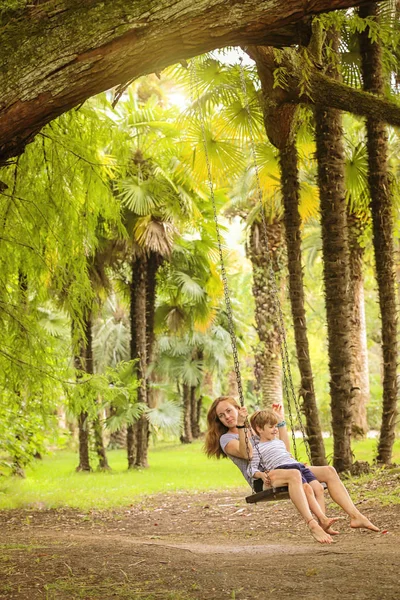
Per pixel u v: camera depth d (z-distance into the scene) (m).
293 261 11.88
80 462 21.42
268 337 23.25
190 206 18.36
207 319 23.33
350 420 11.38
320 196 11.38
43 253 8.85
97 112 9.62
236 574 4.64
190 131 12.57
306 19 4.60
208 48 4.22
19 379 8.74
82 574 4.88
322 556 5.27
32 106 4.05
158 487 15.67
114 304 31.39
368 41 11.23
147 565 5.20
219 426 6.55
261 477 5.85
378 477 10.39
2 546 6.66
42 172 8.77
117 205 9.23
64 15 4.08
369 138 11.63
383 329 11.82
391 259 11.73
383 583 3.93
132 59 4.10
